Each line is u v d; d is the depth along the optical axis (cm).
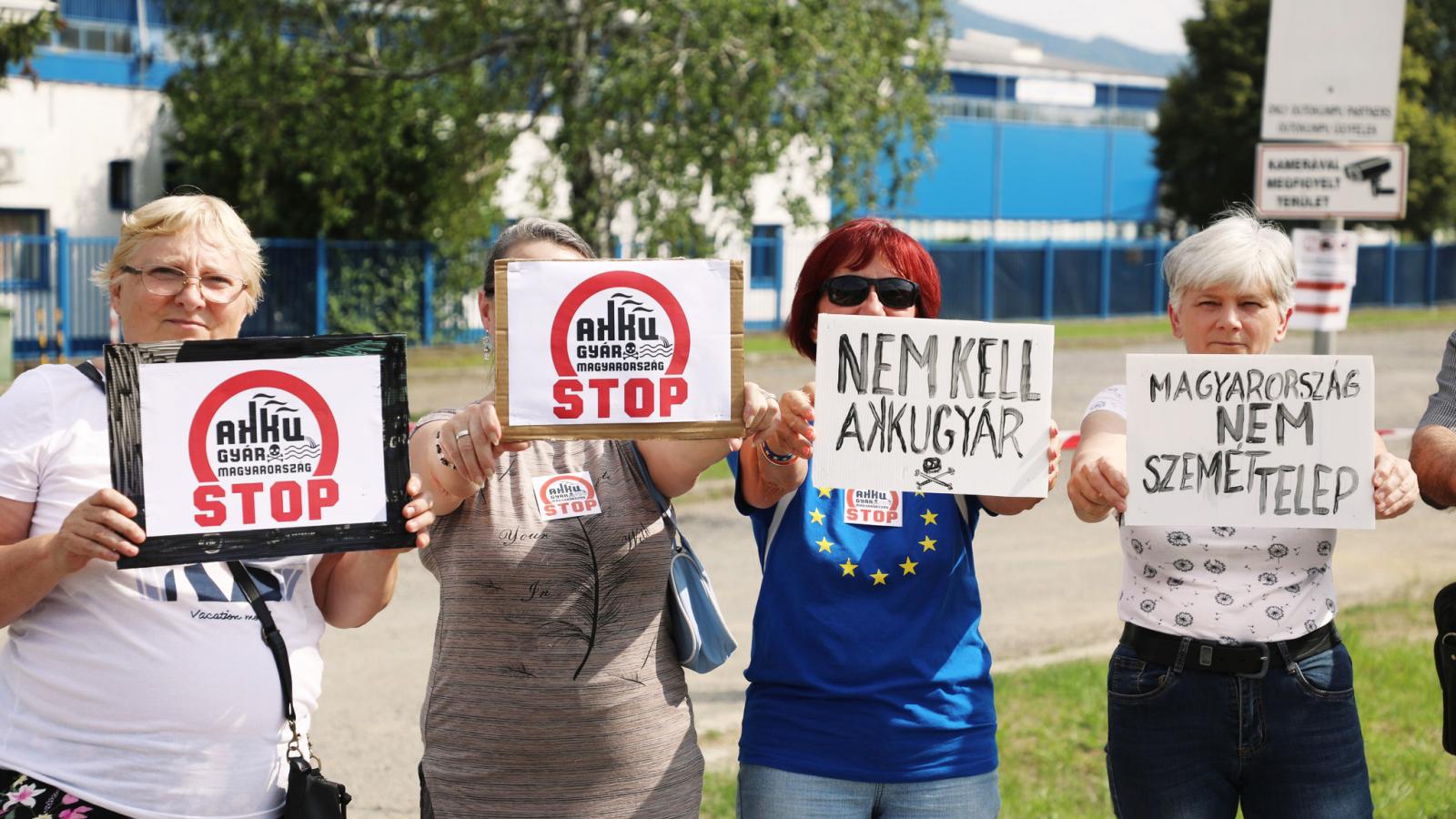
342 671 635
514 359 272
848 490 310
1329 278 624
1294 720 303
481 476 272
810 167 1778
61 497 263
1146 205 4150
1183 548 306
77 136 2111
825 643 300
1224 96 3638
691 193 1612
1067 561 860
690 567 309
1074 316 3122
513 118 1927
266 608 273
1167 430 298
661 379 274
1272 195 628
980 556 875
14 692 265
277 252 2123
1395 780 470
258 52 1939
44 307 2012
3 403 265
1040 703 556
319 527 262
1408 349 2386
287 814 269
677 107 1603
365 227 2184
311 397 261
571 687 290
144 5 2394
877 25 1781
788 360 2234
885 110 1770
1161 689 307
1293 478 297
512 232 302
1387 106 608
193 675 263
